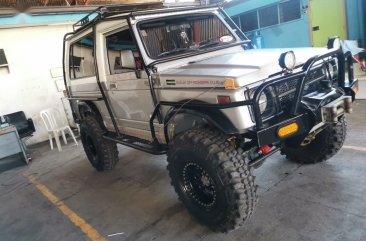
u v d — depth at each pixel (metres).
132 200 3.40
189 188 2.65
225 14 3.60
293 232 2.35
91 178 4.34
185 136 2.45
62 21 7.77
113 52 3.24
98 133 4.13
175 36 3.09
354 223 2.31
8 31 7.29
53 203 3.75
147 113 3.09
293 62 2.21
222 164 2.21
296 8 8.91
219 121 2.30
